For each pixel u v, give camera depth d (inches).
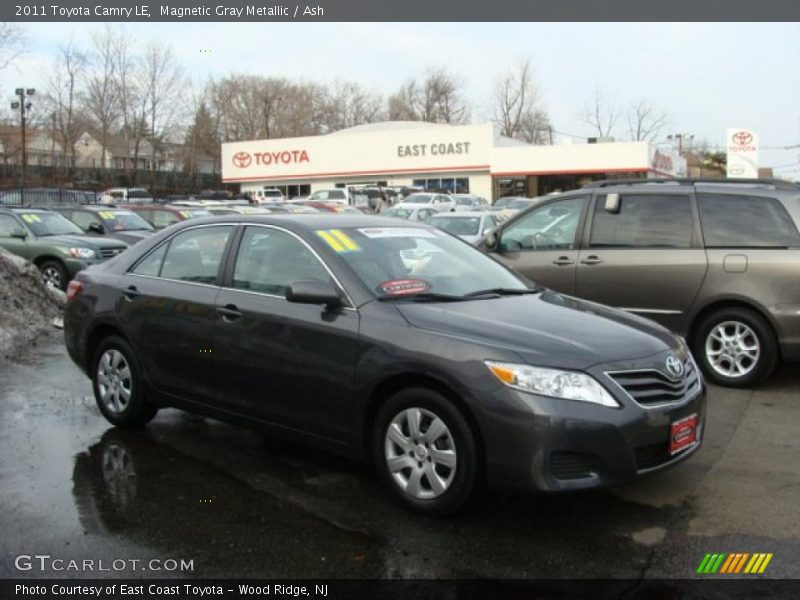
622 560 144.8
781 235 268.2
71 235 524.7
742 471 191.3
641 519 162.7
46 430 222.8
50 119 2142.0
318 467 193.3
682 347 178.7
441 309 172.1
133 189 1674.5
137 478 185.6
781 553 147.5
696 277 278.4
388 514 164.6
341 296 176.9
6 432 220.7
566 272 306.2
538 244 319.0
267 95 3083.2
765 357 268.7
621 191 302.8
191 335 200.7
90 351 233.3
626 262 292.7
